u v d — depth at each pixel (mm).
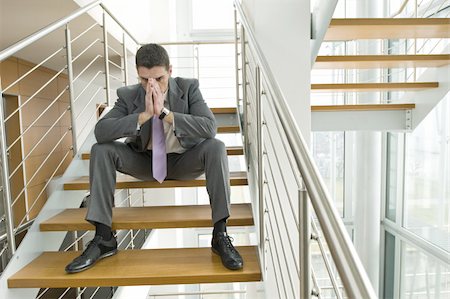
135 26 3354
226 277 1303
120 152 1532
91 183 1462
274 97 1047
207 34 4402
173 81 1693
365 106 2518
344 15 4055
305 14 1857
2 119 1371
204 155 1506
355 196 3982
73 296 2748
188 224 1555
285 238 1879
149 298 3570
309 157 816
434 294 3410
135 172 1648
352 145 4520
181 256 1486
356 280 556
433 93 2383
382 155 4238
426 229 3545
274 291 1803
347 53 4082
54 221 1589
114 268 1367
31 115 3371
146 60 1493
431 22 1836
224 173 1477
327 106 2516
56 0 1996
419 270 3686
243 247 1582
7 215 1389
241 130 2244
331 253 632
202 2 4398
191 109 1654
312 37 1990
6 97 3139
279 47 1863
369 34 2049
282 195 1876
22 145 3182
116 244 1518
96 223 1459
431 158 3432
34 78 3445
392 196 4191
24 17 2252
